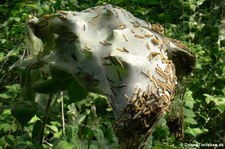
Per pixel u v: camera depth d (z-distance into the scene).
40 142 1.09
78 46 0.96
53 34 0.98
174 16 2.60
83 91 1.02
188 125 1.79
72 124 1.25
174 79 0.98
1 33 2.28
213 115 2.12
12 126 1.30
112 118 1.60
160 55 0.97
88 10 1.02
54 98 1.13
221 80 2.13
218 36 2.29
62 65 0.97
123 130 0.92
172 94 0.95
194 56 1.10
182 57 1.10
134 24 0.99
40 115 1.06
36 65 1.01
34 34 0.98
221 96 2.04
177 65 1.11
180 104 1.13
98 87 0.97
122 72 0.94
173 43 1.09
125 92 0.93
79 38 0.96
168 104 0.94
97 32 0.98
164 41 1.07
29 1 2.45
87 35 0.97
